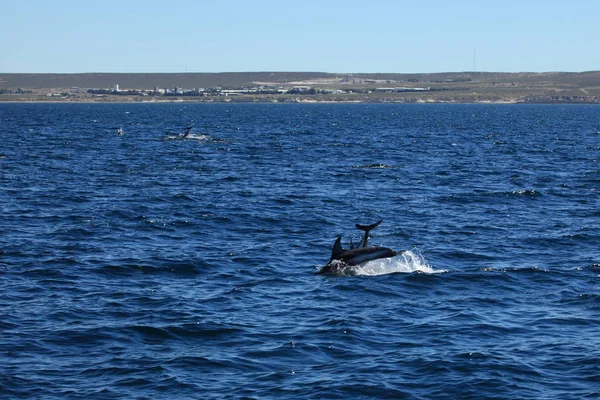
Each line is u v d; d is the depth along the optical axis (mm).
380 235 42562
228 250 38375
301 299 29672
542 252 38281
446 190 60531
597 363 22828
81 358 23250
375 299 29797
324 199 55000
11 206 50219
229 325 26281
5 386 21031
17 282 31594
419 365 22781
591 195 57906
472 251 38375
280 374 22125
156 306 28484
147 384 21344
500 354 23641
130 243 39688
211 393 20781
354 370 22422
